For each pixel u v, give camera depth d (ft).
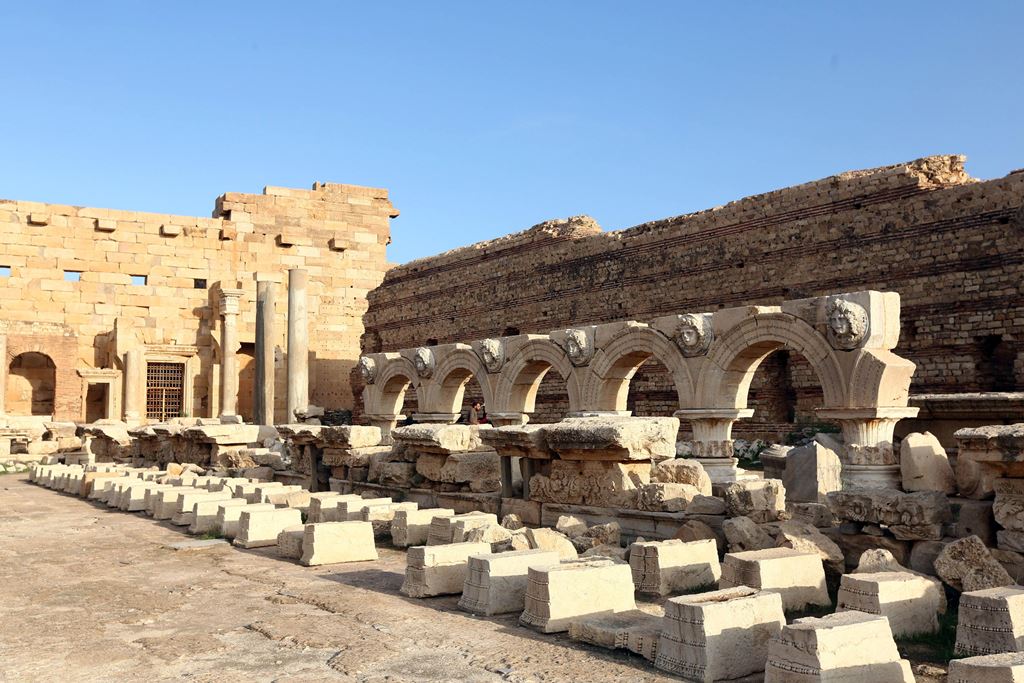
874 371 55.01
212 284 177.06
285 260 184.44
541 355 81.00
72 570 47.24
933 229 88.28
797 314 59.77
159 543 56.29
